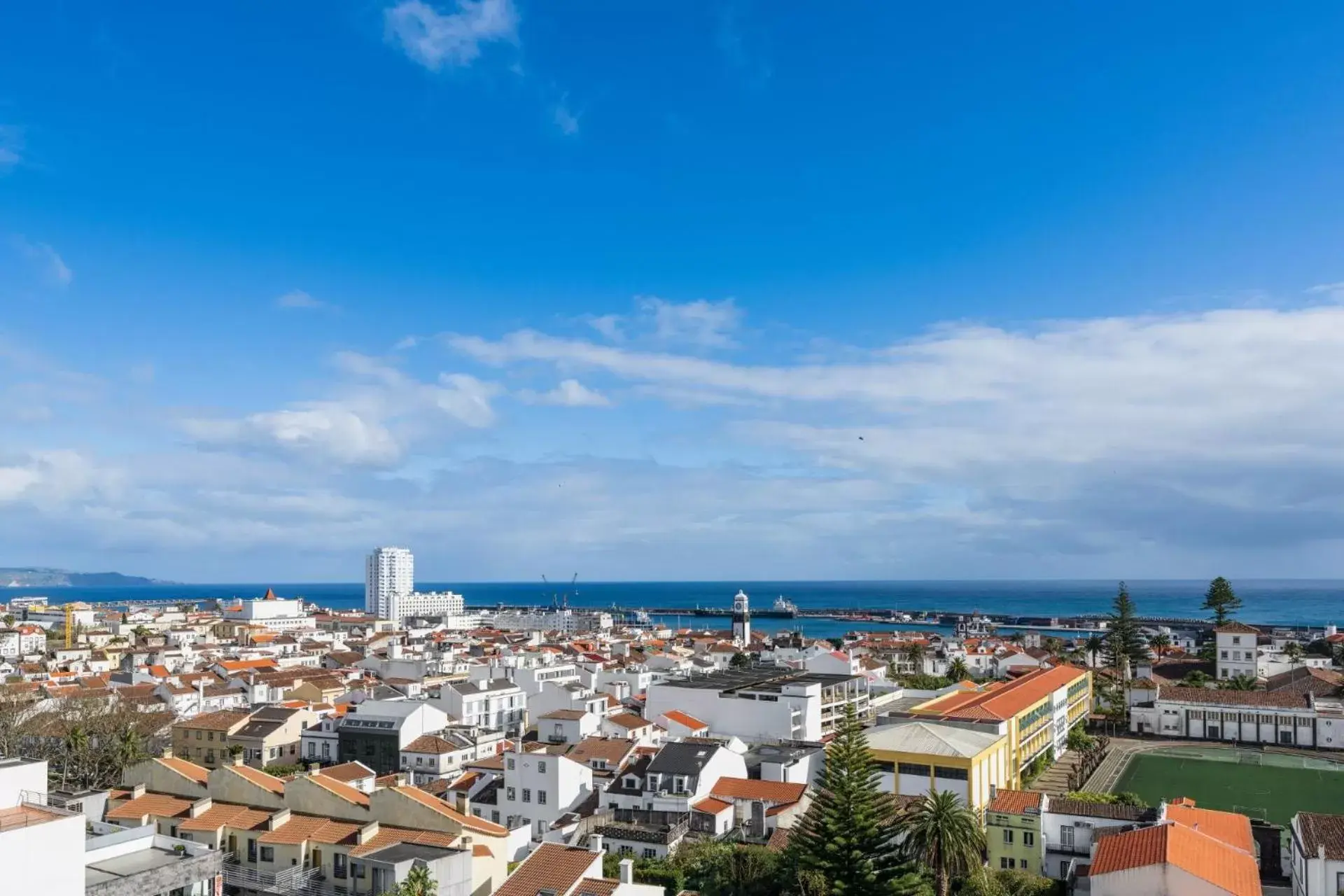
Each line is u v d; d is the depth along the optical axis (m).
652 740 158.00
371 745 161.62
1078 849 100.88
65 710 173.75
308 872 94.19
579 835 113.62
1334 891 82.94
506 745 153.75
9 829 60.12
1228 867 79.81
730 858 102.00
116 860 75.88
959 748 132.25
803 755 143.12
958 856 91.12
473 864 93.12
